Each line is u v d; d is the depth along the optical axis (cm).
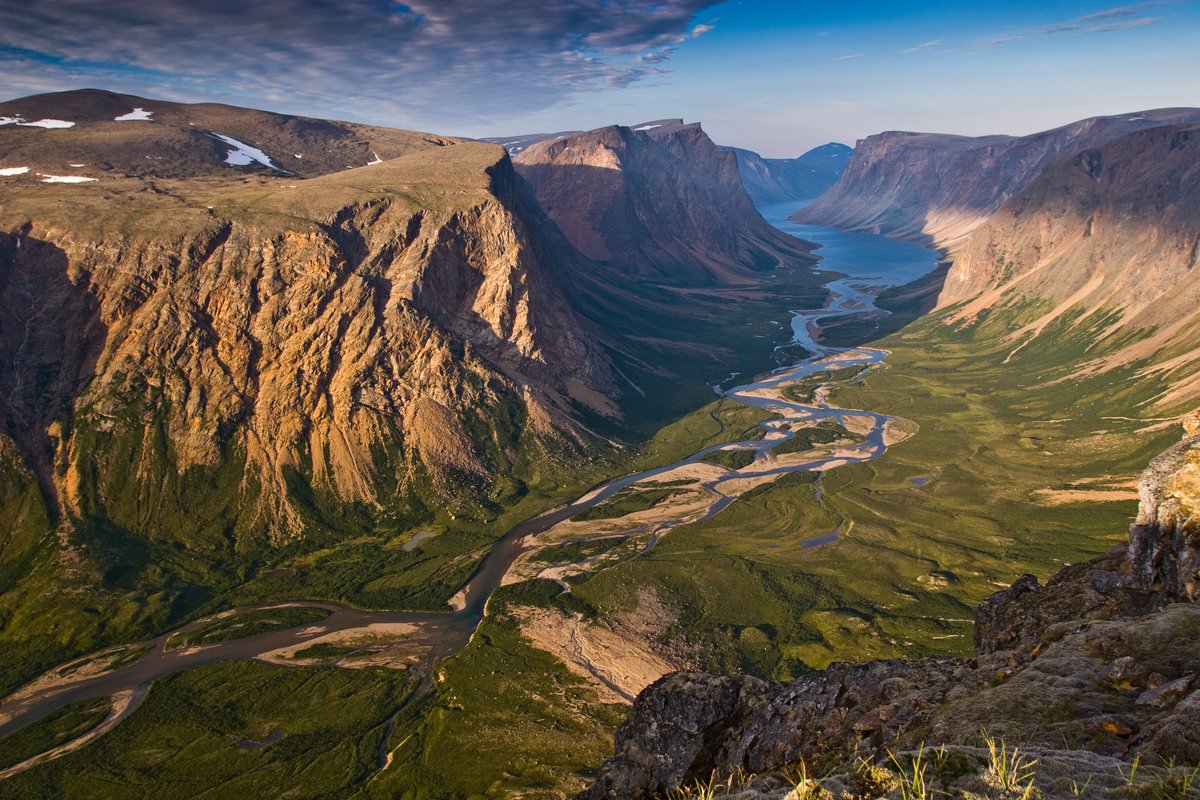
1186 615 2511
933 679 2823
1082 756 1839
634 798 3103
